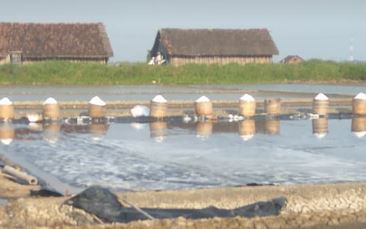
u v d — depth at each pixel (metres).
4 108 37.88
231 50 111.00
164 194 17.91
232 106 46.41
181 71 90.81
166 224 16.19
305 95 58.38
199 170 23.34
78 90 69.25
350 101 48.59
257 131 34.47
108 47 101.25
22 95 58.44
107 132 34.12
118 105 44.91
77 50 99.81
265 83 90.00
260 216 17.05
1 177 21.09
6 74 85.19
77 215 16.81
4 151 27.41
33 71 86.00
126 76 88.69
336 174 22.45
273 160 25.38
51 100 38.25
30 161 25.06
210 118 39.84
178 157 26.09
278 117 40.91
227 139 31.33
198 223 16.33
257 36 115.00
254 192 18.27
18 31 101.69
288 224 16.61
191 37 111.62
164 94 60.66
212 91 66.56
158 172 22.98
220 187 19.22
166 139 31.41
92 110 38.97
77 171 23.12
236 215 17.09
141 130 35.06
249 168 23.69
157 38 114.25
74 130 34.97
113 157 26.08
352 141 30.58
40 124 37.50
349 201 18.27
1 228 16.05
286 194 18.31
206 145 29.33
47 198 17.31
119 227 15.96
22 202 17.06
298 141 30.53
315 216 17.05
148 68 90.06
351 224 16.75
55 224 16.52
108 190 17.59
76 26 104.50
